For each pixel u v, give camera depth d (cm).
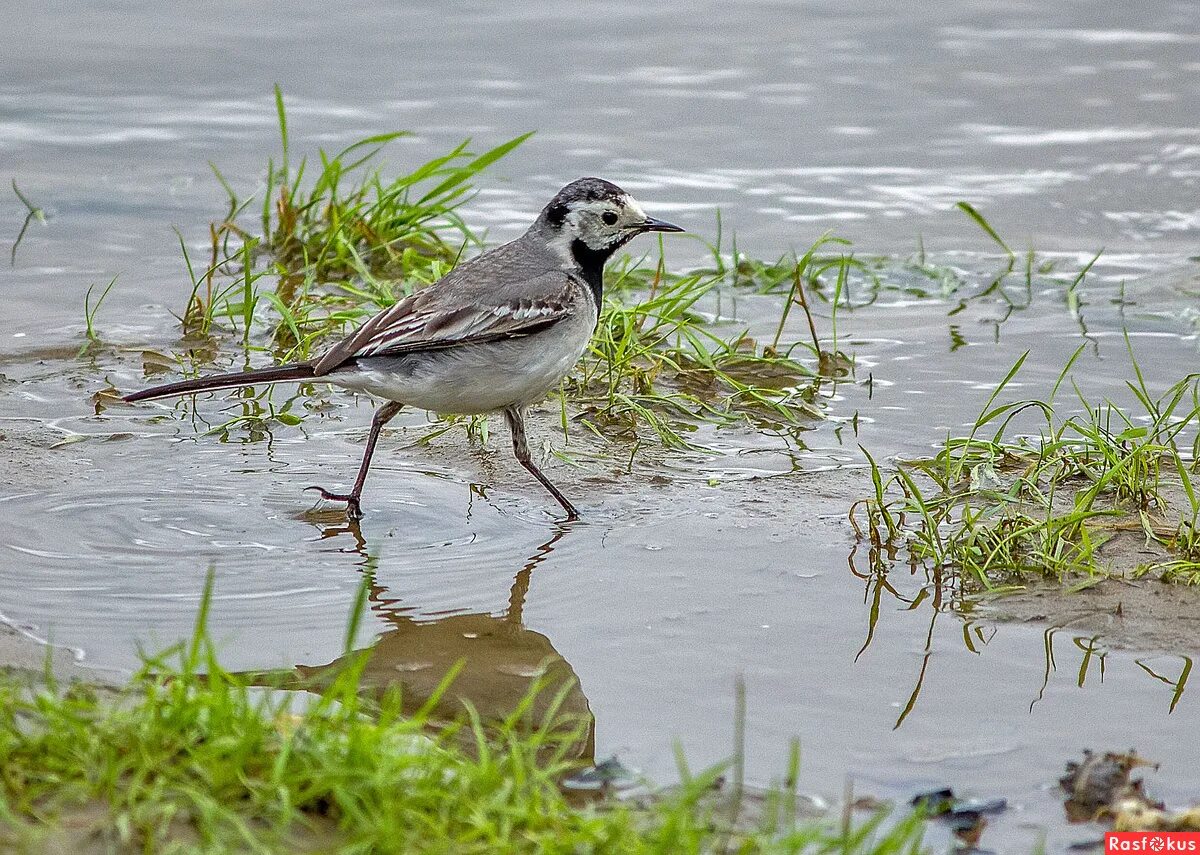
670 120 2244
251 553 1100
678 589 1055
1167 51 2498
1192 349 1555
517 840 695
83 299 1664
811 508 1198
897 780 814
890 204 1991
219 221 1897
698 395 1466
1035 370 1513
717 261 1714
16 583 1024
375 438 1190
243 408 1405
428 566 1091
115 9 2652
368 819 689
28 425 1330
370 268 1742
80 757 708
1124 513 1145
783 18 2672
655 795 784
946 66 2450
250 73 2383
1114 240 1886
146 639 950
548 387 1198
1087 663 948
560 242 1243
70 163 2058
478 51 2508
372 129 2173
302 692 888
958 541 1107
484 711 881
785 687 917
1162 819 754
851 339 1611
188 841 670
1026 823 775
